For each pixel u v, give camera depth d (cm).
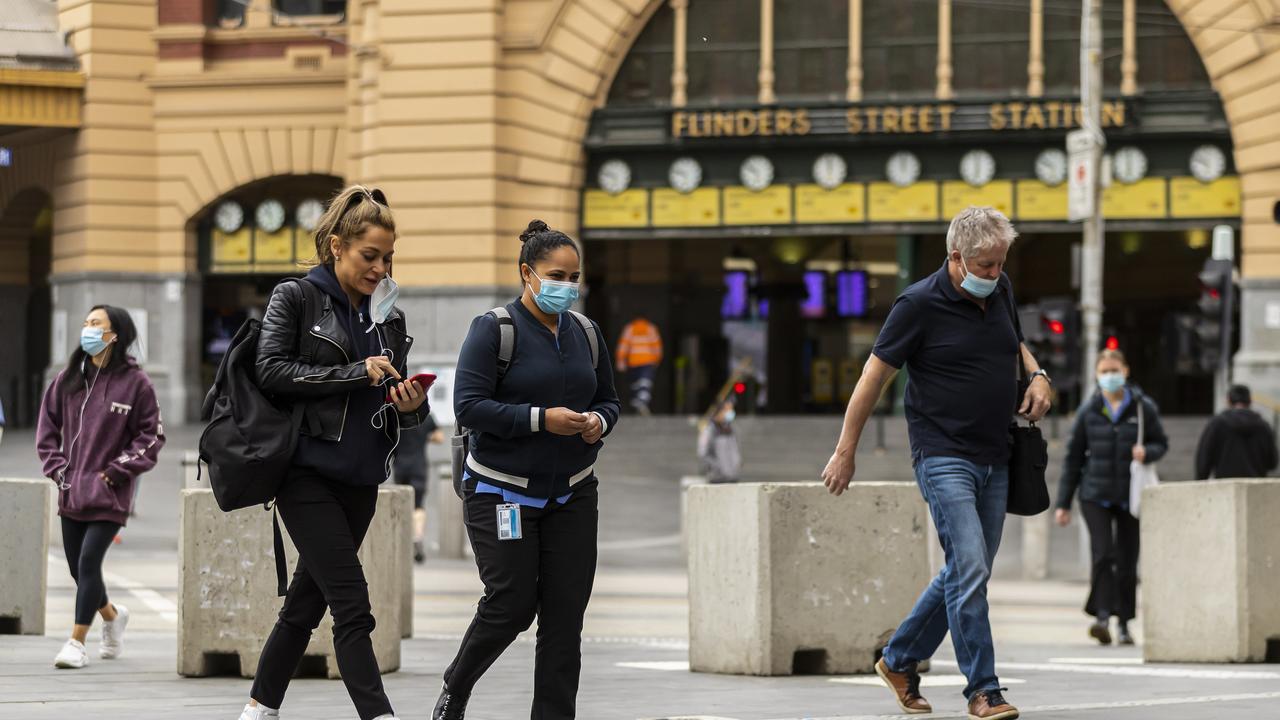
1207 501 2767
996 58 8119
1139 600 4581
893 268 10831
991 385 1842
